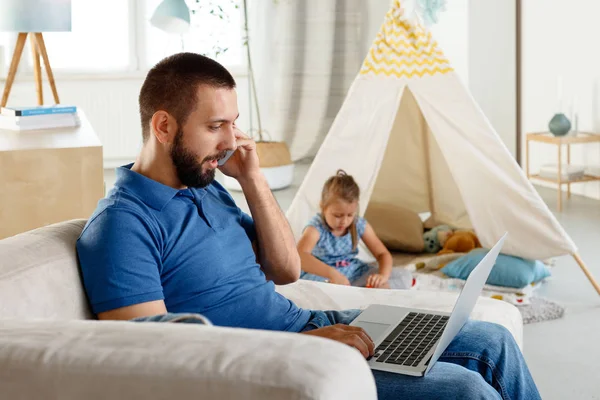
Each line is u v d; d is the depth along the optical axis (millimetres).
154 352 912
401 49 3262
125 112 5906
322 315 1734
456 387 1306
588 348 2604
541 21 5039
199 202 1514
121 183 1435
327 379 849
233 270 1544
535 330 2766
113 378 895
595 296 3102
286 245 1757
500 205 3109
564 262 3562
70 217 2594
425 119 3562
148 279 1337
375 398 910
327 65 6199
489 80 5184
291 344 914
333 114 6250
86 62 5910
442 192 3760
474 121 3166
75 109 3133
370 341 1475
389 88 3258
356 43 6203
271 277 1781
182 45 5805
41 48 3746
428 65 3248
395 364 1404
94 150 2584
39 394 919
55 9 3344
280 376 852
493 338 1576
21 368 927
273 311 1613
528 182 3109
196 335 948
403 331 1604
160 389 879
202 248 1481
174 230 1441
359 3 6168
